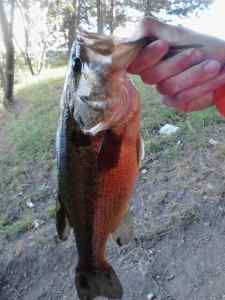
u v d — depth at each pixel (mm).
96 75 224
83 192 262
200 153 855
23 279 758
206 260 653
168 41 221
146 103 1089
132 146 247
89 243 280
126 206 264
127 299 644
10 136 1281
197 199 755
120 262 702
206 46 219
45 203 924
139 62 222
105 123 230
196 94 228
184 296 616
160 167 858
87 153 250
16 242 834
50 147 1114
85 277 303
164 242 708
